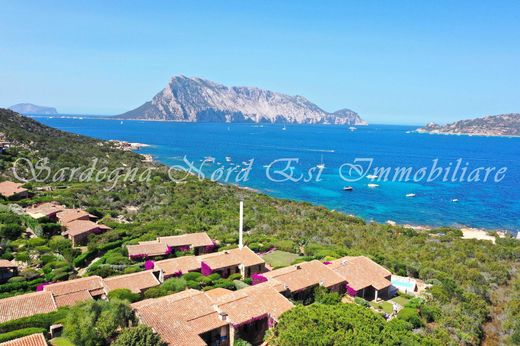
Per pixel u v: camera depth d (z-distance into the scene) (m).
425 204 120.31
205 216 79.44
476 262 60.44
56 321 32.38
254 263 49.81
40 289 41.59
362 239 71.50
